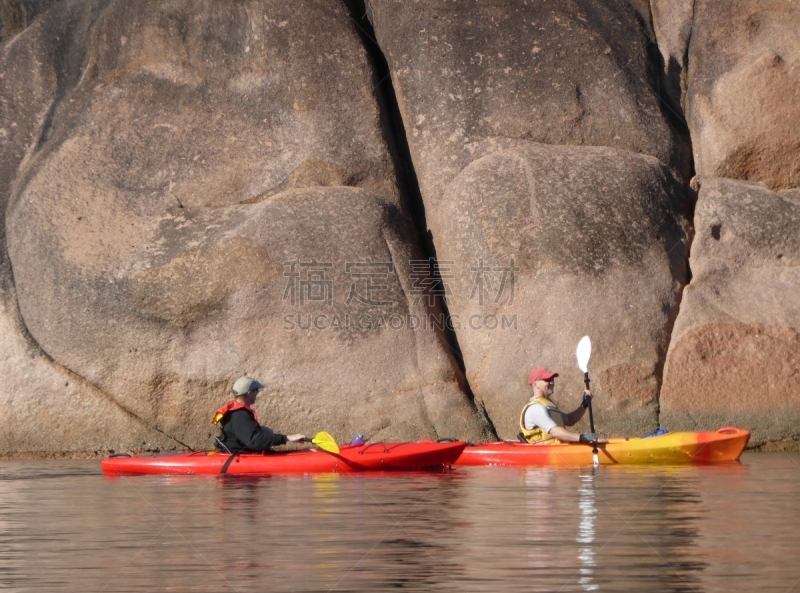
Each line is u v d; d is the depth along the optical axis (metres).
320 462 34.91
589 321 46.19
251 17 51.28
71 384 45.59
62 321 46.22
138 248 47.16
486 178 49.19
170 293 45.81
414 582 16.61
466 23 52.41
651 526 21.55
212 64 50.88
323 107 50.50
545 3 52.97
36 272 46.97
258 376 45.66
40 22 51.72
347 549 19.39
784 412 44.88
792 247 48.31
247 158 49.62
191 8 51.47
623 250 47.44
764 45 52.84
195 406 45.84
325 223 47.66
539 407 38.03
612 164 49.38
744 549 18.98
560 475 32.88
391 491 28.53
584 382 42.94
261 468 34.91
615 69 52.03
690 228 49.59
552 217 47.84
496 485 29.81
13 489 30.78
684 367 45.66
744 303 47.12
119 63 51.06
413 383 46.00
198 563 18.34
